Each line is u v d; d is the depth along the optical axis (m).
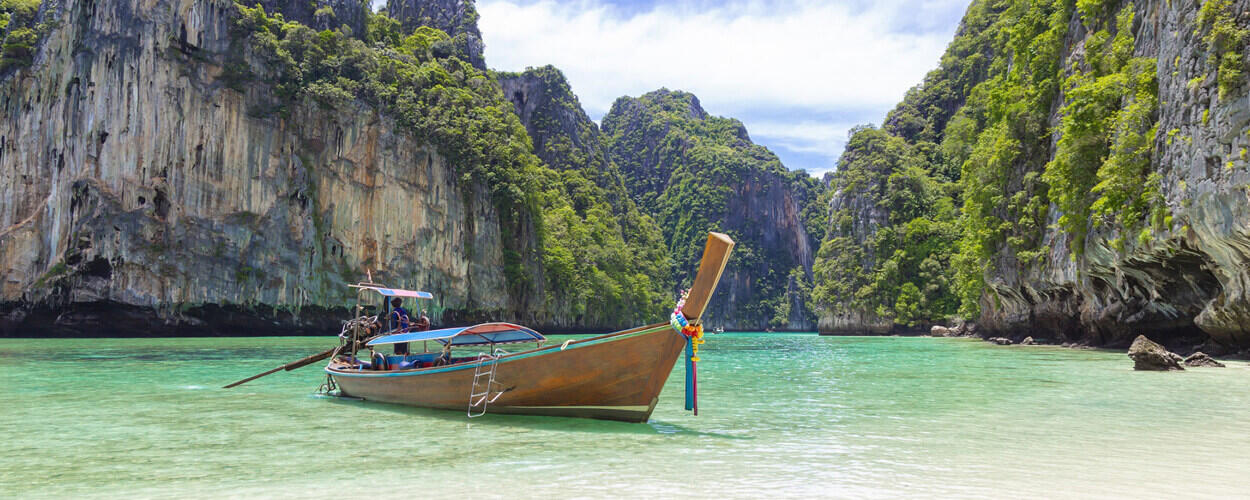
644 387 12.41
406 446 10.99
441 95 89.00
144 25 63.41
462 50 124.00
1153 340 35.56
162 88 63.78
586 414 13.14
